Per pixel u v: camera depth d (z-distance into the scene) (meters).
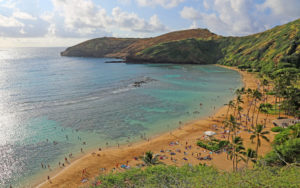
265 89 119.44
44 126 73.19
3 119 78.88
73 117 81.94
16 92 119.12
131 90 127.12
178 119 80.81
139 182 32.69
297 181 20.02
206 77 173.25
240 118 75.00
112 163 50.72
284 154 37.94
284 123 66.75
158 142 61.94
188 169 37.91
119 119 80.56
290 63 171.25
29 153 55.88
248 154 40.28
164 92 122.00
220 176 26.70
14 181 44.75
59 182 43.72
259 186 21.30
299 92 78.38
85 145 60.53
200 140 61.66
